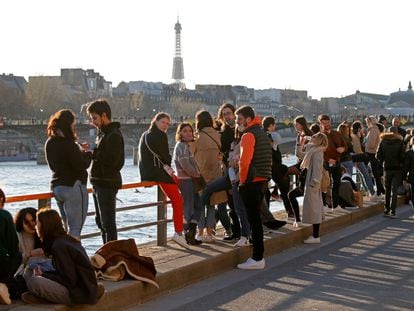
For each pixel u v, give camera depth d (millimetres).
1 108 149250
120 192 35438
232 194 12367
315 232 14562
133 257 9422
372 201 20641
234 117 13188
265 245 12891
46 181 66375
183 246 12062
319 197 14453
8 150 117625
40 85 159375
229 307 9203
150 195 33844
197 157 12641
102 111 10445
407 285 10641
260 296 9828
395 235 15867
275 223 14070
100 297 8391
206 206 12781
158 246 12211
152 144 11633
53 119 9844
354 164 21484
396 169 19000
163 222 12289
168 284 9930
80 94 174500
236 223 12906
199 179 12312
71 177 9797
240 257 12000
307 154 14359
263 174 11438
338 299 9703
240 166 11398
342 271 11664
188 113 194500
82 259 8125
